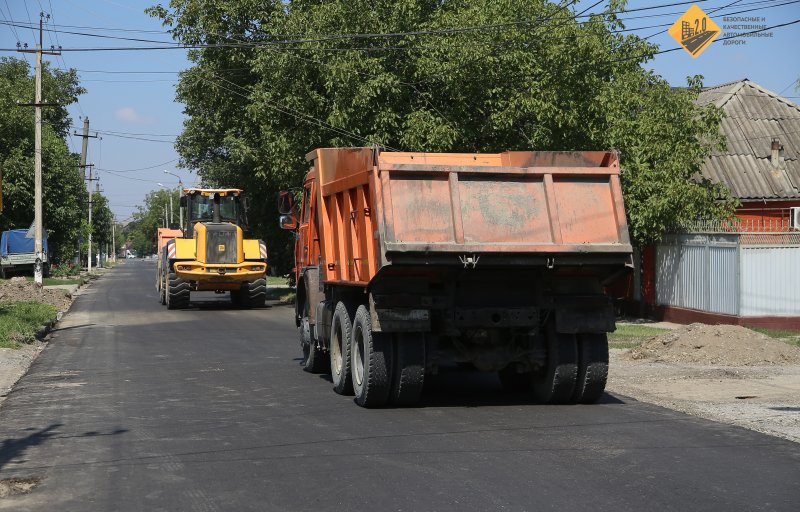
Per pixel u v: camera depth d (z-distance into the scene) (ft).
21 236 182.50
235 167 120.98
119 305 104.68
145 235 640.58
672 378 42.09
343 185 36.45
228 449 26.20
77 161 234.79
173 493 21.30
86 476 23.13
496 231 32.17
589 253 32.24
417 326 32.22
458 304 33.35
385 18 83.76
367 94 79.66
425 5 87.71
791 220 69.41
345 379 36.27
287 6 96.32
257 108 88.99
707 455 24.79
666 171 72.23
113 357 52.06
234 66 104.12
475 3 78.89
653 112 75.46
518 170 32.45
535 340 34.50
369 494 20.88
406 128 81.66
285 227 49.60
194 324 76.74
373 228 32.01
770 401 35.24
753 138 95.81
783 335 61.00
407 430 29.01
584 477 22.26
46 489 21.85
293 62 85.30
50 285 155.94
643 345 51.65
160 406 34.42
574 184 33.12
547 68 75.82
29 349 56.03
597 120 75.66
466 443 26.76
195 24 104.17
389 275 32.07
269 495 20.95
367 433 28.53
